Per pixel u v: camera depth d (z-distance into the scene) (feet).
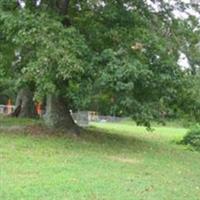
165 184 42.86
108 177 43.42
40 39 56.90
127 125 120.16
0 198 33.63
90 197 35.76
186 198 38.11
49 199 34.22
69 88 62.34
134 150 63.31
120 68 57.62
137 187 40.37
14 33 59.82
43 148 55.57
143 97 62.34
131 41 63.21
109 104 61.98
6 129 68.54
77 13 69.15
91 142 64.90
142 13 68.54
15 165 45.14
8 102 156.66
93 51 61.77
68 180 40.45
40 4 65.51
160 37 66.18
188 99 66.69
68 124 68.64
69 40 58.13
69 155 53.11
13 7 62.85
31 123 78.74
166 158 60.03
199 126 80.53
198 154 69.46
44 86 57.57
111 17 65.62
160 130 109.81
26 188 36.60
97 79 58.65
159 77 61.21
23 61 64.23
